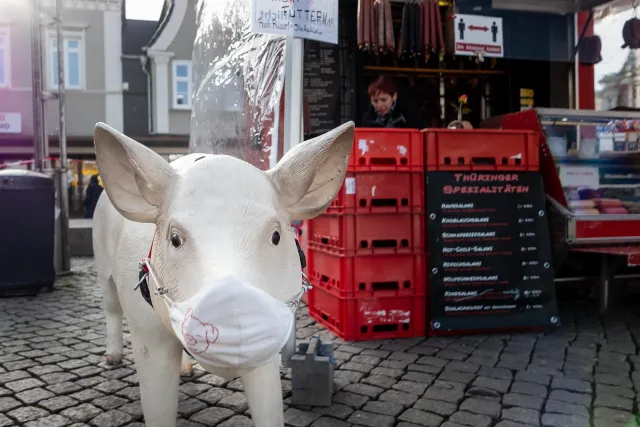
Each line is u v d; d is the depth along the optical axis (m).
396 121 6.89
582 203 5.12
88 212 14.60
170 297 1.76
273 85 4.11
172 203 1.80
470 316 4.73
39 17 8.05
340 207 4.59
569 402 3.26
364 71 7.04
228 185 1.78
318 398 3.22
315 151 1.92
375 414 3.12
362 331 4.62
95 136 1.87
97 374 3.82
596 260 5.76
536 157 4.94
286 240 1.91
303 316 5.54
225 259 1.63
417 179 4.70
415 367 3.90
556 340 4.59
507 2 5.95
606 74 6.88
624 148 5.42
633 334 4.75
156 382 2.22
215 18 5.76
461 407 3.21
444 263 4.70
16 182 6.52
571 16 6.21
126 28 19.41
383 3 5.28
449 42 6.13
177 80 19.23
